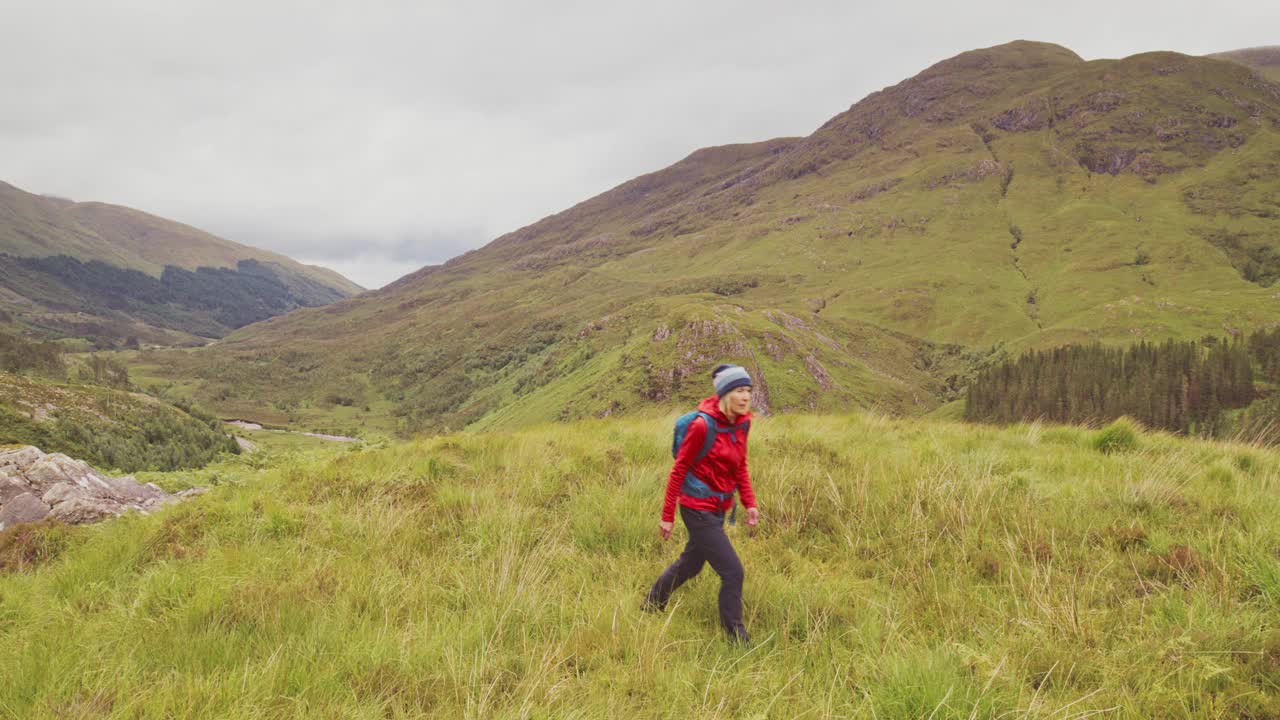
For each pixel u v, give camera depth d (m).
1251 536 4.88
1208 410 122.56
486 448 9.45
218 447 144.38
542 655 3.64
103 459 119.81
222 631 4.00
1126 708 3.12
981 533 5.56
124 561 5.88
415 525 6.06
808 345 188.75
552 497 6.88
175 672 3.46
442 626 4.03
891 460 7.81
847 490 6.59
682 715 3.20
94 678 3.54
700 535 4.09
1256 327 195.00
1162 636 3.77
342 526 6.14
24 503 8.43
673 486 4.06
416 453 9.50
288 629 3.97
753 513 4.23
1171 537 5.21
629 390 160.25
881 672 3.48
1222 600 4.07
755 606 4.42
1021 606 4.23
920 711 3.09
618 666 3.62
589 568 5.12
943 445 8.87
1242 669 3.37
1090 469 7.30
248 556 5.35
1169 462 7.40
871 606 4.33
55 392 131.12
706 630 4.14
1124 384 140.88
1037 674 3.51
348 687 3.35
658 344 178.88
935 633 3.90
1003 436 9.96
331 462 9.37
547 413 176.00
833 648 3.81
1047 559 5.00
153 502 10.42
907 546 5.34
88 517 8.61
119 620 4.40
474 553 5.39
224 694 3.19
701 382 154.25
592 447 8.98
